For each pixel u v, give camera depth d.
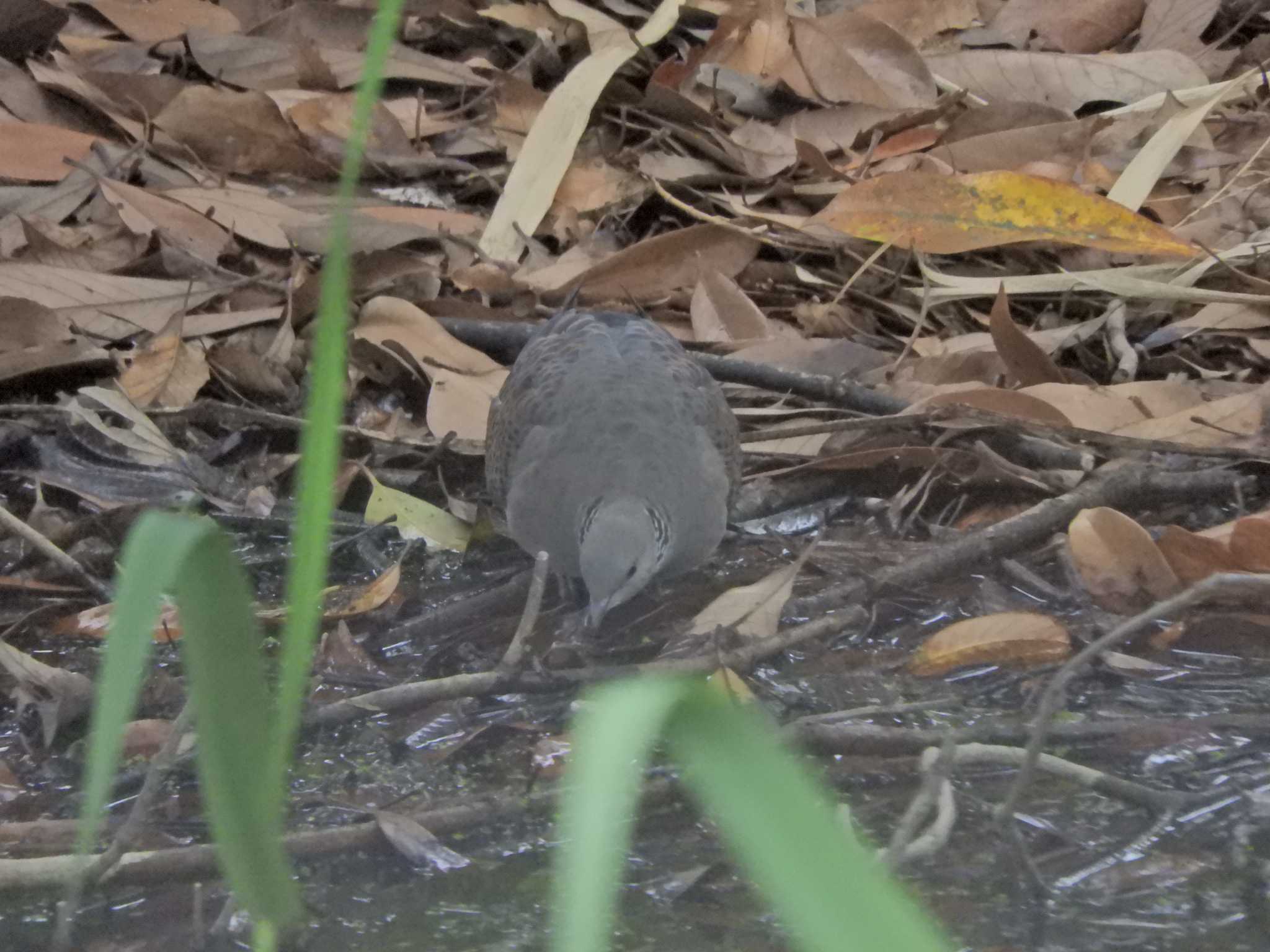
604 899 2.10
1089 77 14.60
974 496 10.54
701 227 12.68
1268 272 12.46
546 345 10.24
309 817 7.02
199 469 10.39
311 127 13.72
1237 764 7.31
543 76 15.27
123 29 14.62
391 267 12.27
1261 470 10.22
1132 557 8.74
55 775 7.50
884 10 15.45
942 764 6.18
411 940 6.06
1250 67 15.19
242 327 11.92
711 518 9.35
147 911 6.25
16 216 12.19
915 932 2.04
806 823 2.08
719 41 14.61
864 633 8.81
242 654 2.86
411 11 15.44
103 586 9.21
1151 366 11.82
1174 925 6.11
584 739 2.08
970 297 12.59
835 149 14.06
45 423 10.70
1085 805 7.07
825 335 12.54
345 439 10.91
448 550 10.07
